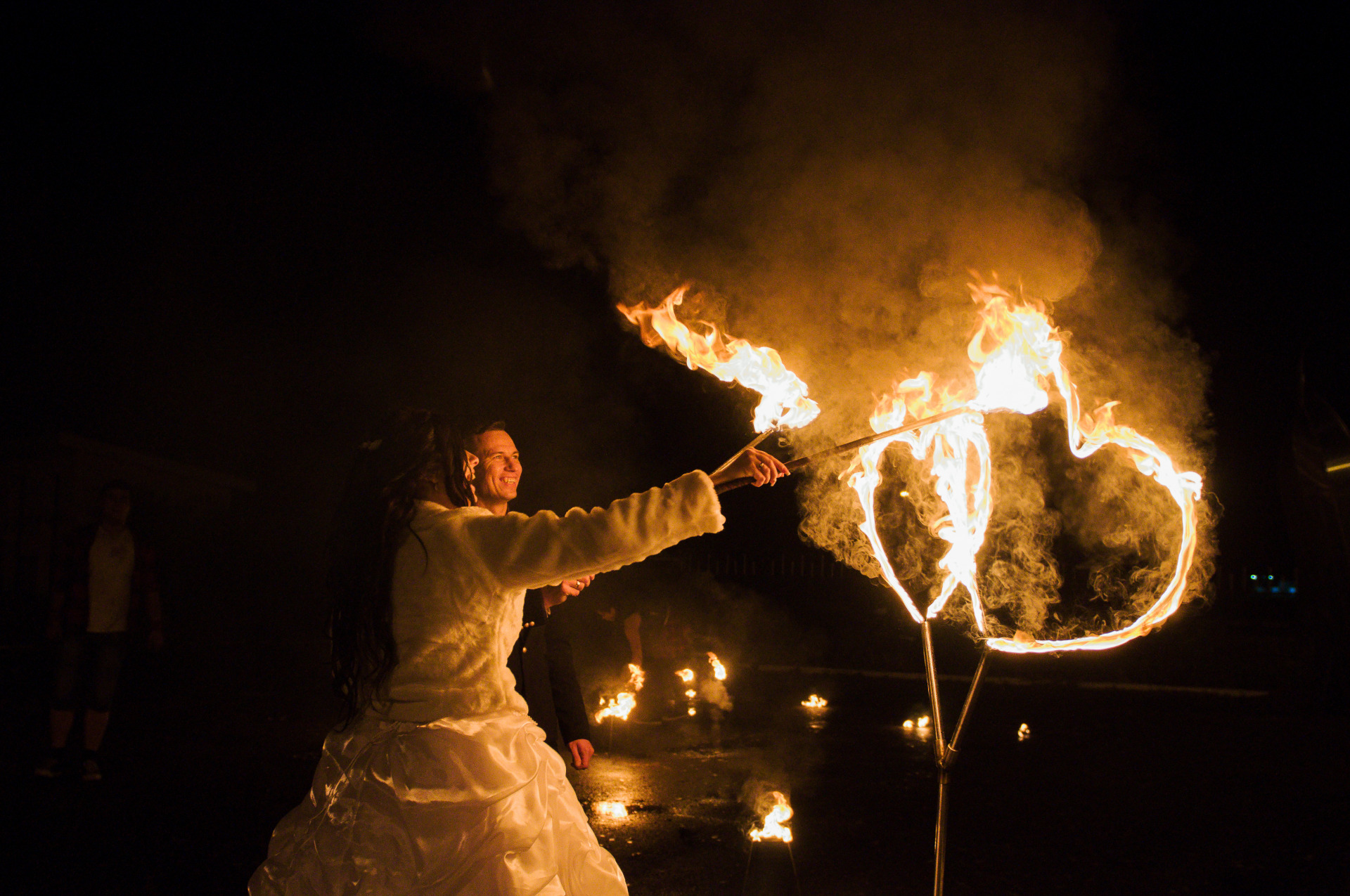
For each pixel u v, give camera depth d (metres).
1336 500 8.30
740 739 9.20
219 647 16.88
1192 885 4.88
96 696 7.02
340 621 2.29
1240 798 6.84
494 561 2.23
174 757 7.91
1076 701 12.29
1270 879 4.97
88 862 5.08
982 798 6.82
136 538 7.30
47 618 7.01
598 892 2.25
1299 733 9.65
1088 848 5.54
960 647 16.12
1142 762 8.16
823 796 6.87
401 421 2.46
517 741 2.22
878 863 5.24
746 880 3.87
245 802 6.43
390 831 2.07
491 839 2.08
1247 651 14.82
